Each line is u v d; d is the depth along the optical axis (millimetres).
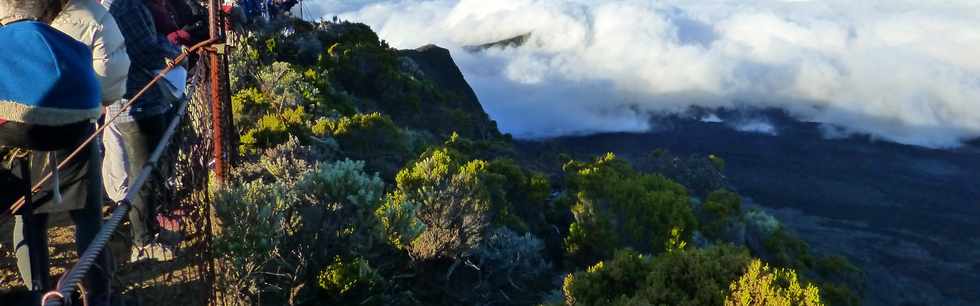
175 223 4711
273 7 26828
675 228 15281
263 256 5574
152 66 4371
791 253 24906
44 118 2152
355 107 20750
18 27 2191
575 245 13125
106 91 2965
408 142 15609
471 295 7324
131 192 2582
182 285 4199
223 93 7375
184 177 4367
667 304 6613
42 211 2830
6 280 4305
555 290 8359
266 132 11109
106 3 4152
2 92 2096
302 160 8984
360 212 6551
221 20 5668
